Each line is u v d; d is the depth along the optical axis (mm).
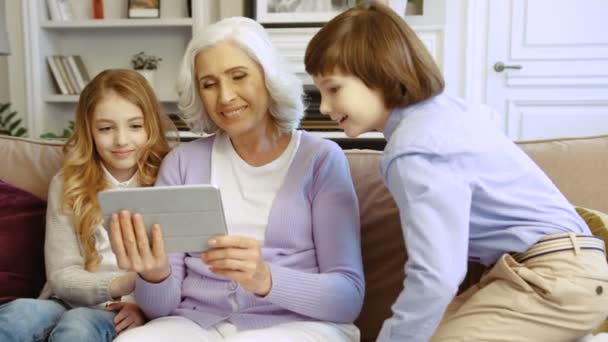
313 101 3098
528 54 3557
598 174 1453
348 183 1285
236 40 1228
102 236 1377
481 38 3574
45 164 1575
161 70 3674
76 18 3646
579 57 3516
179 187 965
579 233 1125
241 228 1266
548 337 1063
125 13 3621
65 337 1131
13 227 1426
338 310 1152
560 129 3598
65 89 3537
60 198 1395
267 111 1305
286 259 1224
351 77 1110
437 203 999
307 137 1333
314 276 1146
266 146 1318
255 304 1192
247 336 1046
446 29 3553
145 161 1444
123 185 1429
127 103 1383
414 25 3270
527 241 1103
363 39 1097
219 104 1244
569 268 1068
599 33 3482
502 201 1104
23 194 1476
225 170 1319
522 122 3623
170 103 3660
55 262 1342
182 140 3072
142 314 1250
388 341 1003
